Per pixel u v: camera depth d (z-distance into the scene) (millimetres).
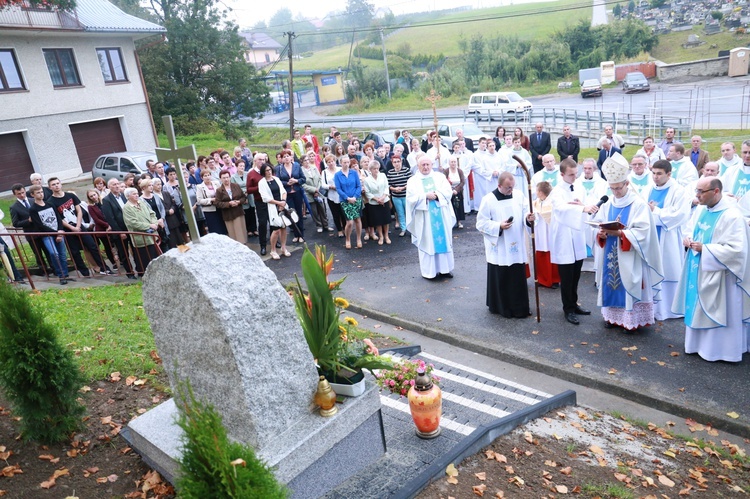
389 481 4340
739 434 5785
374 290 10062
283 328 4027
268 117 60219
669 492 4555
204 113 40875
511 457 4773
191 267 3773
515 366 7371
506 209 8234
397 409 5734
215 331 3732
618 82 49406
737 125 27203
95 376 5906
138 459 4641
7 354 4516
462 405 6062
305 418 4172
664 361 7082
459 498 4055
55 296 8836
